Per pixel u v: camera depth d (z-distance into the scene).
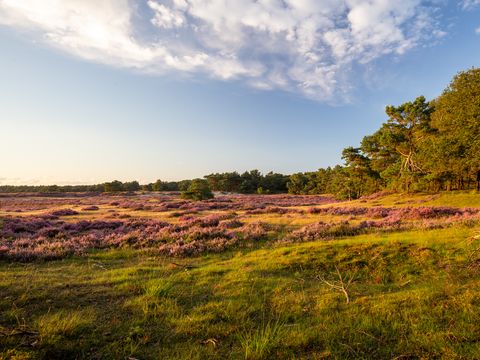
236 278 8.76
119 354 4.64
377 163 62.16
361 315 5.83
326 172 120.00
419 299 6.28
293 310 6.32
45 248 13.02
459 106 30.03
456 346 4.48
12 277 8.49
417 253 10.08
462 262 8.93
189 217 27.66
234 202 53.56
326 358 4.44
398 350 4.55
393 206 34.88
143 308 6.26
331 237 15.00
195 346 4.91
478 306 5.66
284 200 68.38
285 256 11.02
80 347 4.78
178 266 10.55
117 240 15.07
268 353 4.58
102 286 7.88
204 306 6.59
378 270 9.27
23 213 33.00
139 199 69.94
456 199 33.56
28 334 4.91
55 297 6.89
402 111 51.50
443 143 33.00
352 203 46.38
